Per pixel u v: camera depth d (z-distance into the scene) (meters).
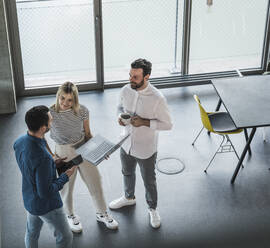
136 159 3.69
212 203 4.19
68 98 3.21
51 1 6.05
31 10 6.05
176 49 6.71
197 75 6.89
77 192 4.33
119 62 6.66
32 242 3.26
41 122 2.73
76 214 4.02
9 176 4.60
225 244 3.70
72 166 3.13
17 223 3.92
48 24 6.20
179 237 3.77
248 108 4.44
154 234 3.80
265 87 4.93
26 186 2.92
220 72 7.00
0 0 5.39
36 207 2.93
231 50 6.90
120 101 3.65
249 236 3.78
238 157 4.68
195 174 4.64
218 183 4.49
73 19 6.23
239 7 6.60
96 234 3.80
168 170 4.69
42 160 2.76
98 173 3.64
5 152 5.04
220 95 4.74
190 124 5.66
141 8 6.34
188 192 4.35
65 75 6.58
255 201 4.22
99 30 6.28
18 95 6.48
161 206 4.14
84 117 3.43
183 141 5.26
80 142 3.49
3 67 5.66
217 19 6.61
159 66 6.79
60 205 3.05
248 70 7.07
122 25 6.39
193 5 6.44
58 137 3.41
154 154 3.66
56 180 2.97
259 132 5.45
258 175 4.61
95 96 6.46
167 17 6.46
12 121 5.75
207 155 4.98
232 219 3.98
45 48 6.33
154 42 6.60
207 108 6.11
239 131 4.57
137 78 3.28
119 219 3.97
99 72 6.57
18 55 6.21
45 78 6.52
